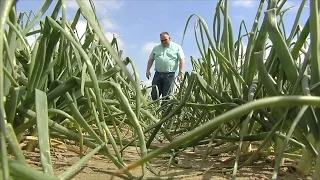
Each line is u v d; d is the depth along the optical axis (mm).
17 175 456
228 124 1305
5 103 816
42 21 1094
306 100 351
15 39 893
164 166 1141
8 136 491
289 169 1075
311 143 853
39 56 837
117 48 1621
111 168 1049
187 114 1963
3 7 363
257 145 1402
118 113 1280
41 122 598
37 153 1132
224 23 1343
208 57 1440
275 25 789
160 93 4371
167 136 1226
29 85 866
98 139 793
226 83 1654
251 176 1025
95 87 739
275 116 1109
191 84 1158
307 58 775
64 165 1052
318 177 708
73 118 869
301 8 1020
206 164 1197
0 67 380
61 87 823
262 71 857
